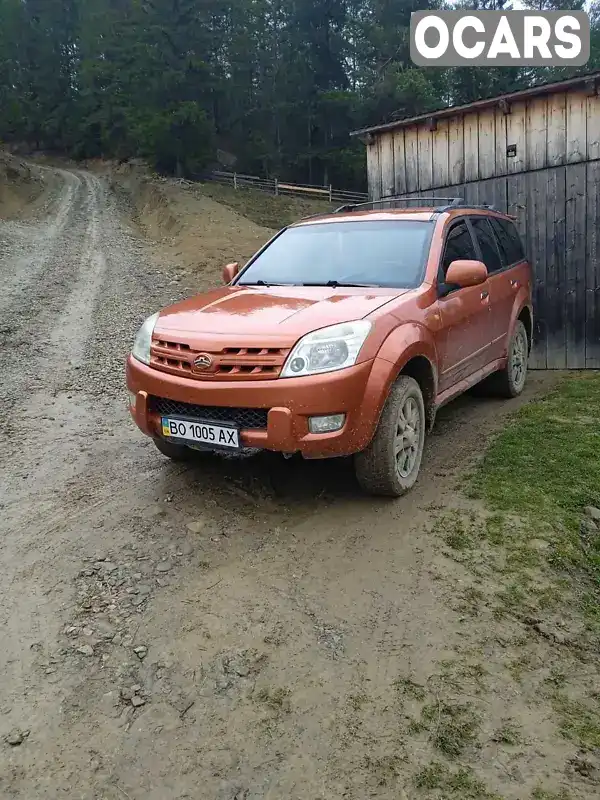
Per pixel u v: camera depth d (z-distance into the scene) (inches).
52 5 2965.1
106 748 97.4
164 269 694.5
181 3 2023.9
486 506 161.2
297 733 99.6
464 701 105.9
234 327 148.9
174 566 139.0
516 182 333.4
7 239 900.6
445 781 92.6
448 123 350.0
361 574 135.3
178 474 182.2
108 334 395.5
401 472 163.0
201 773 93.6
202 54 2069.4
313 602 127.3
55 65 2849.4
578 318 329.4
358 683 108.7
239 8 2092.8
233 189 1704.0
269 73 2158.0
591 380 293.6
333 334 143.6
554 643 119.6
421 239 191.5
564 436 207.5
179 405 154.3
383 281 179.3
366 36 2009.1
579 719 104.2
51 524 158.2
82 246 879.7
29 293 540.4
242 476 178.5
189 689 107.6
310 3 2108.8
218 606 126.2
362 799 89.8
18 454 206.4
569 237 323.9
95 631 120.5
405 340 154.6
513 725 102.1
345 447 143.6
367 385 144.3
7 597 130.6
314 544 145.6
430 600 128.1
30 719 102.3
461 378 202.1
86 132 2502.5
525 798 90.7
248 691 107.0
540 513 157.8
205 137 1886.1
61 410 252.8
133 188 1672.0
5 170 1561.3
